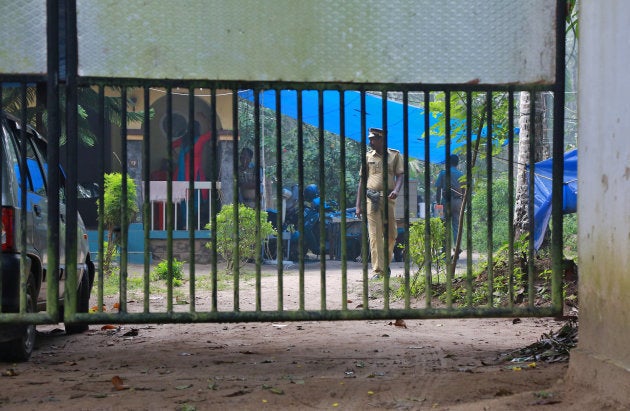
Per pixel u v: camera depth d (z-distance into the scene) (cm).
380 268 1460
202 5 543
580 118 512
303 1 546
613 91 459
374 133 1479
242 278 1639
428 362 661
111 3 538
